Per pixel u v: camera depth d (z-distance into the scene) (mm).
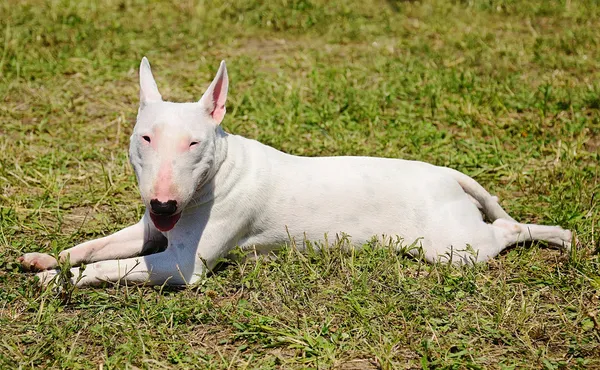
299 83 10945
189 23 13930
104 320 5445
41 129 9398
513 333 5469
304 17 14570
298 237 6406
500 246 6590
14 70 11164
